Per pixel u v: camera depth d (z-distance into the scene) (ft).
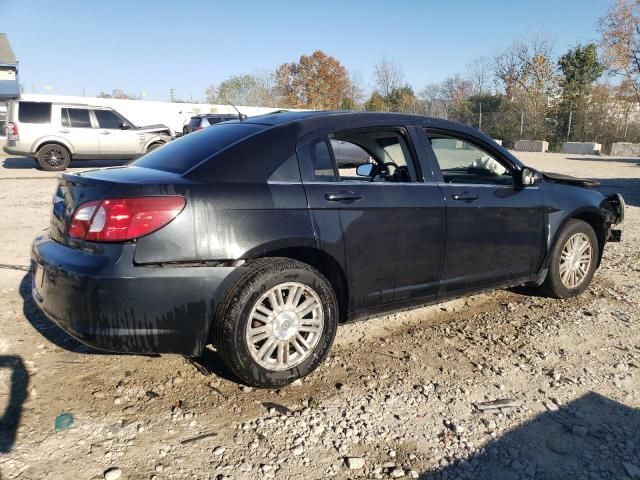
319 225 10.84
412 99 140.15
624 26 99.91
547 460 8.83
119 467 8.35
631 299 16.47
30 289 15.92
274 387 10.61
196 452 8.78
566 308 15.65
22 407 9.80
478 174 14.26
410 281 12.46
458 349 12.85
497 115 119.34
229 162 10.51
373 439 9.28
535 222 14.79
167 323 9.56
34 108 49.52
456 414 10.10
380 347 12.87
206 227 9.72
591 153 99.40
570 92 112.47
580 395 10.85
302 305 10.81
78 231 9.72
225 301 9.95
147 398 10.29
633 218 29.91
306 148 11.28
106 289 9.20
